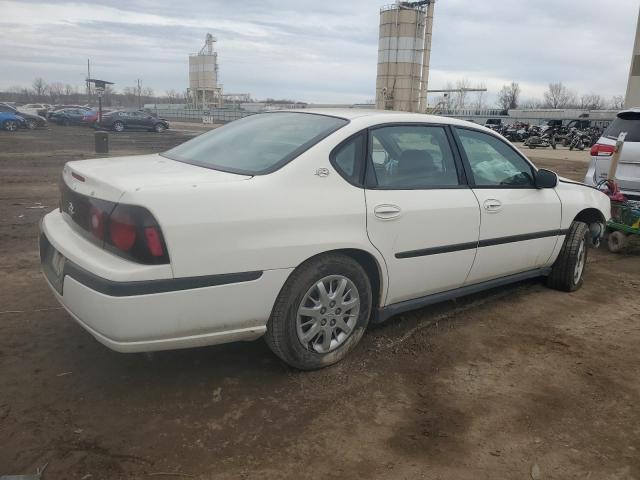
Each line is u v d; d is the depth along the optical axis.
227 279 2.92
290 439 2.81
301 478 2.53
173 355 3.63
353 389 3.32
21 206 8.53
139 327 2.76
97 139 17.28
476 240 4.12
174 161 3.70
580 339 4.20
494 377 3.55
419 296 3.99
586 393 3.39
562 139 38.88
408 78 54.25
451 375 3.55
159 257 2.74
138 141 24.84
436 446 2.81
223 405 3.08
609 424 3.07
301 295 3.25
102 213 2.84
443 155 4.07
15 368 3.38
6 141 22.23
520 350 3.96
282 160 3.28
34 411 2.95
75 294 2.85
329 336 3.46
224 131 4.14
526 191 4.61
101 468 2.54
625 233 6.84
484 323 4.44
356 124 3.60
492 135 4.51
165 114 81.06
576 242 5.10
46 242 3.42
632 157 7.39
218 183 2.98
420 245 3.76
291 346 3.29
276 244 3.05
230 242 2.91
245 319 3.05
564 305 4.94
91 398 3.10
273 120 4.01
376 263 3.56
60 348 3.66
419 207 3.71
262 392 3.23
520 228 4.50
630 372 3.69
